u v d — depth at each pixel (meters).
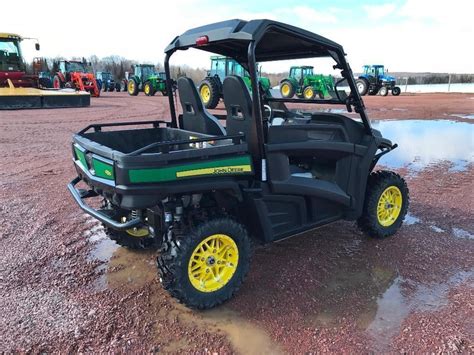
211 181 2.56
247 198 2.76
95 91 22.03
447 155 7.00
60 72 22.80
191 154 2.46
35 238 3.62
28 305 2.64
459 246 3.53
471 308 2.63
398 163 6.39
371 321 2.51
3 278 2.96
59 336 2.35
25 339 2.31
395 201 3.73
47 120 11.01
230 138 2.63
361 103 3.28
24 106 13.74
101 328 2.42
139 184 2.34
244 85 2.75
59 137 8.54
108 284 2.92
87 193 3.09
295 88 19.27
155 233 2.77
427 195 4.81
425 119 12.29
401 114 13.72
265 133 2.78
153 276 3.04
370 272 3.09
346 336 2.37
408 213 4.27
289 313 2.60
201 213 2.69
